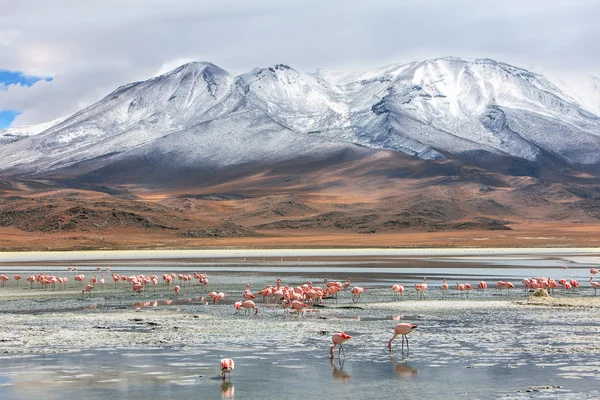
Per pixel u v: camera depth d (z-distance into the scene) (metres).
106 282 67.62
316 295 45.94
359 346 30.48
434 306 45.06
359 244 158.75
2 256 121.19
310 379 24.78
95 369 26.20
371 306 45.34
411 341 31.52
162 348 30.08
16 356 28.39
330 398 22.52
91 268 89.88
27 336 32.81
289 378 24.92
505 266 88.44
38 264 99.81
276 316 40.53
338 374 25.45
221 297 48.22
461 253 125.44
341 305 46.06
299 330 34.84
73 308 45.09
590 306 44.38
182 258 113.31
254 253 128.38
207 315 41.12
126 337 32.66
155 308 45.06
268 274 76.56
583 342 31.05
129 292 57.00
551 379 24.56
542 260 102.50
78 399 22.39
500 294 53.34
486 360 27.47
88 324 37.00
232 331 34.53
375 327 35.78
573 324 36.41
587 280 68.06
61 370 26.05
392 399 22.34
